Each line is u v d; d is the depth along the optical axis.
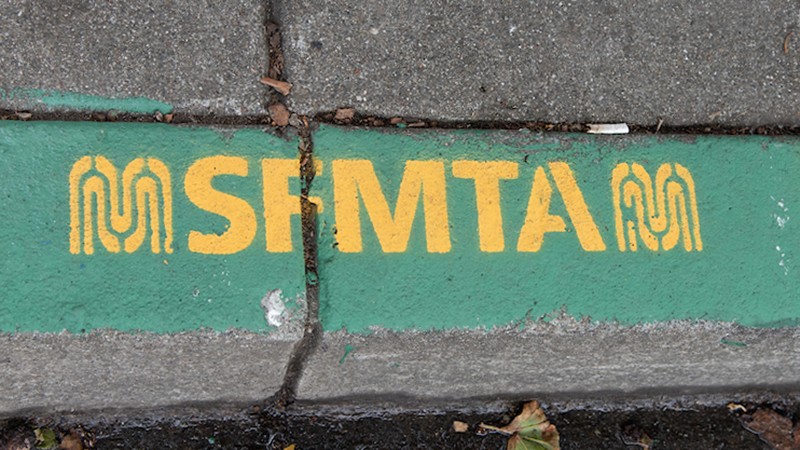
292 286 1.33
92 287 1.32
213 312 1.32
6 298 1.31
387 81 1.36
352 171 1.34
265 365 1.35
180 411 1.38
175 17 1.34
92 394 1.35
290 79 1.35
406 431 1.40
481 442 1.40
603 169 1.36
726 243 1.36
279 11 1.35
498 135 1.36
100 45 1.34
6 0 1.33
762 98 1.38
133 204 1.33
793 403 1.42
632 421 1.41
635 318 1.35
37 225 1.32
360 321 1.33
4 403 1.35
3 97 1.33
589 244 1.35
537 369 1.37
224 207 1.33
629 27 1.38
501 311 1.34
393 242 1.34
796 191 1.37
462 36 1.36
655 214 1.36
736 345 1.37
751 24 1.39
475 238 1.35
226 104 1.34
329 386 1.37
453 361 1.36
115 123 1.33
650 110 1.38
